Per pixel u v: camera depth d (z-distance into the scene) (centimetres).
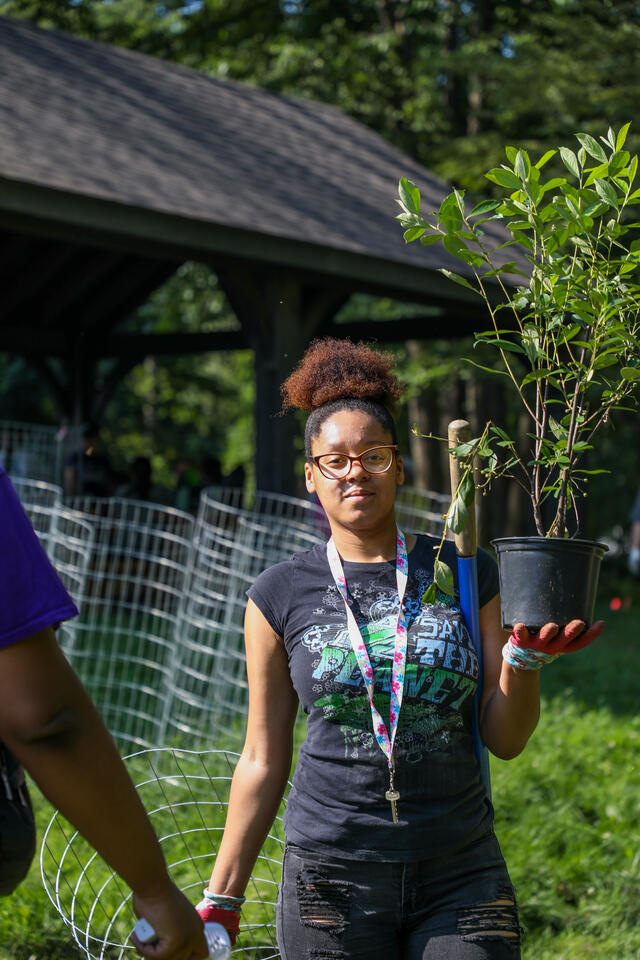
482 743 242
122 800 156
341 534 246
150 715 658
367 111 2206
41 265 1317
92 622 619
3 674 148
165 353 1454
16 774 163
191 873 453
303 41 2150
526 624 216
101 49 1314
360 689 232
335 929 228
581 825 524
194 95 1308
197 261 943
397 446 249
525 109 1564
